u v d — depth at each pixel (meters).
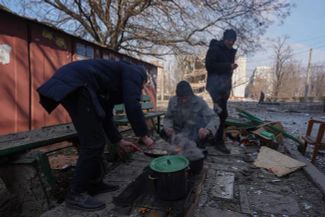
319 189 2.92
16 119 4.32
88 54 6.23
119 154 3.63
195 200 2.21
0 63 4.02
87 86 2.10
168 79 28.67
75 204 2.21
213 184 2.96
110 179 3.01
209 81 4.29
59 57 5.21
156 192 2.18
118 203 2.16
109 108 2.55
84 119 2.13
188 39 11.10
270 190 2.89
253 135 4.93
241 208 2.46
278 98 30.08
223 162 3.78
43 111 4.88
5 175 2.31
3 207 2.18
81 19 10.56
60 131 3.11
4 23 4.04
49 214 2.15
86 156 2.18
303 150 4.54
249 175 3.32
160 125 6.51
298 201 2.65
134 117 2.22
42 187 2.33
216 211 2.38
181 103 3.39
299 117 11.85
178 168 2.10
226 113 4.36
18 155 2.38
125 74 2.27
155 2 10.14
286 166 3.50
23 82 4.41
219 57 4.16
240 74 46.25
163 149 3.65
